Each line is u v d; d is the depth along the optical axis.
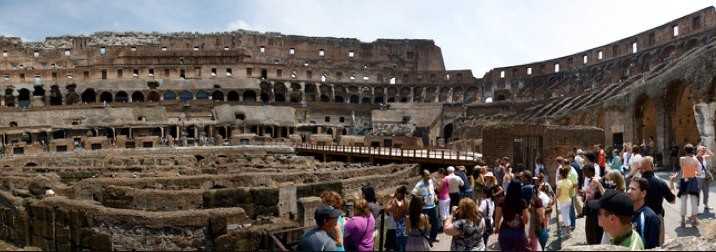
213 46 100.25
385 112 80.19
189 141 61.62
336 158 47.38
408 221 9.18
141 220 13.66
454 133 70.06
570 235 13.18
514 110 75.25
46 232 15.40
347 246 9.42
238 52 94.38
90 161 40.44
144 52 93.75
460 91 96.50
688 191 12.80
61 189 19.17
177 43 99.44
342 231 9.40
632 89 32.81
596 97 44.72
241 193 17.03
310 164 35.62
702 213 14.48
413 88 97.88
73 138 60.25
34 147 52.19
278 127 71.62
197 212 13.83
